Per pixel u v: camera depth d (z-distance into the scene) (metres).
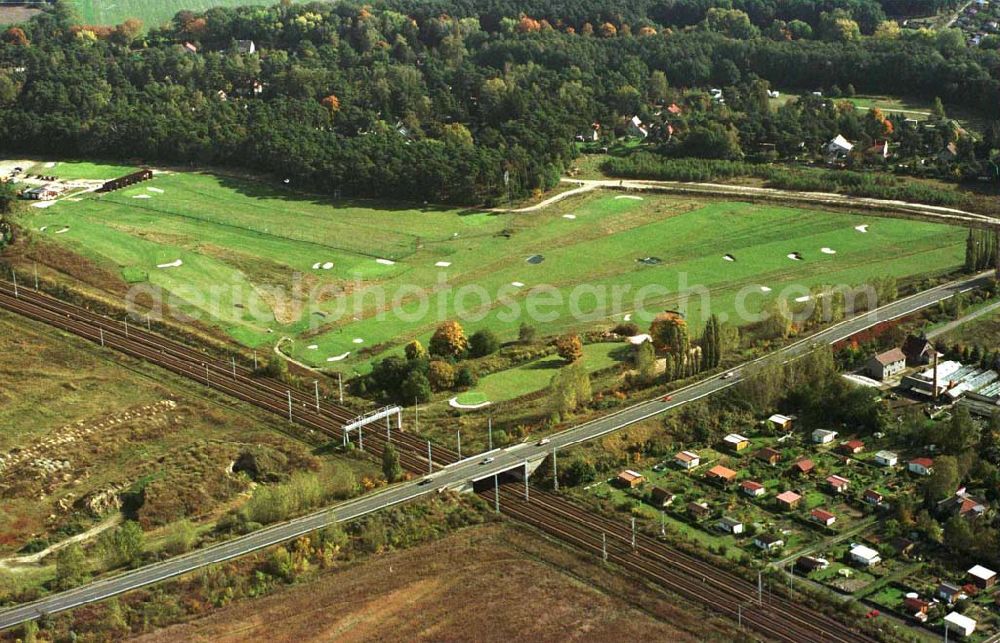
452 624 167.25
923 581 175.12
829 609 169.12
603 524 191.62
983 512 191.00
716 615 168.88
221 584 175.00
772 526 189.38
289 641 163.88
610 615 169.00
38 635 164.00
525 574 178.38
